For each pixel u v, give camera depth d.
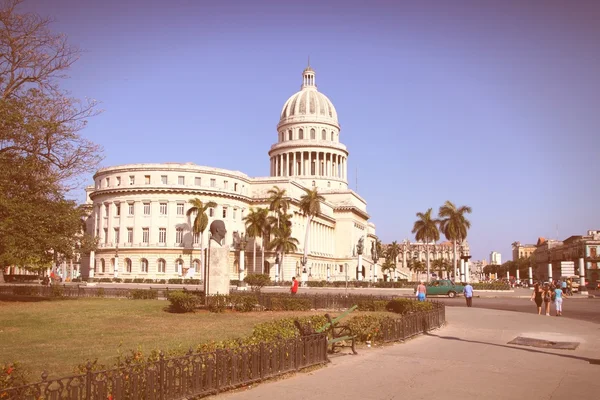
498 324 29.34
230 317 29.73
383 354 18.38
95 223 111.62
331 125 163.25
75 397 9.91
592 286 117.25
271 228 102.31
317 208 107.19
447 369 15.80
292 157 159.88
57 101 36.88
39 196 37.34
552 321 31.47
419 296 39.75
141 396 10.95
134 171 107.94
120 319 28.23
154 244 105.06
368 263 151.25
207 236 106.75
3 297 43.78
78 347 19.20
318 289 80.44
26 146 35.81
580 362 17.39
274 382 13.90
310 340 15.88
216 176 111.19
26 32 36.09
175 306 32.34
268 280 76.31
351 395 12.55
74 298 44.91
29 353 17.97
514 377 14.80
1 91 36.16
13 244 34.81
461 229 107.00
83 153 38.06
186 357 11.93
